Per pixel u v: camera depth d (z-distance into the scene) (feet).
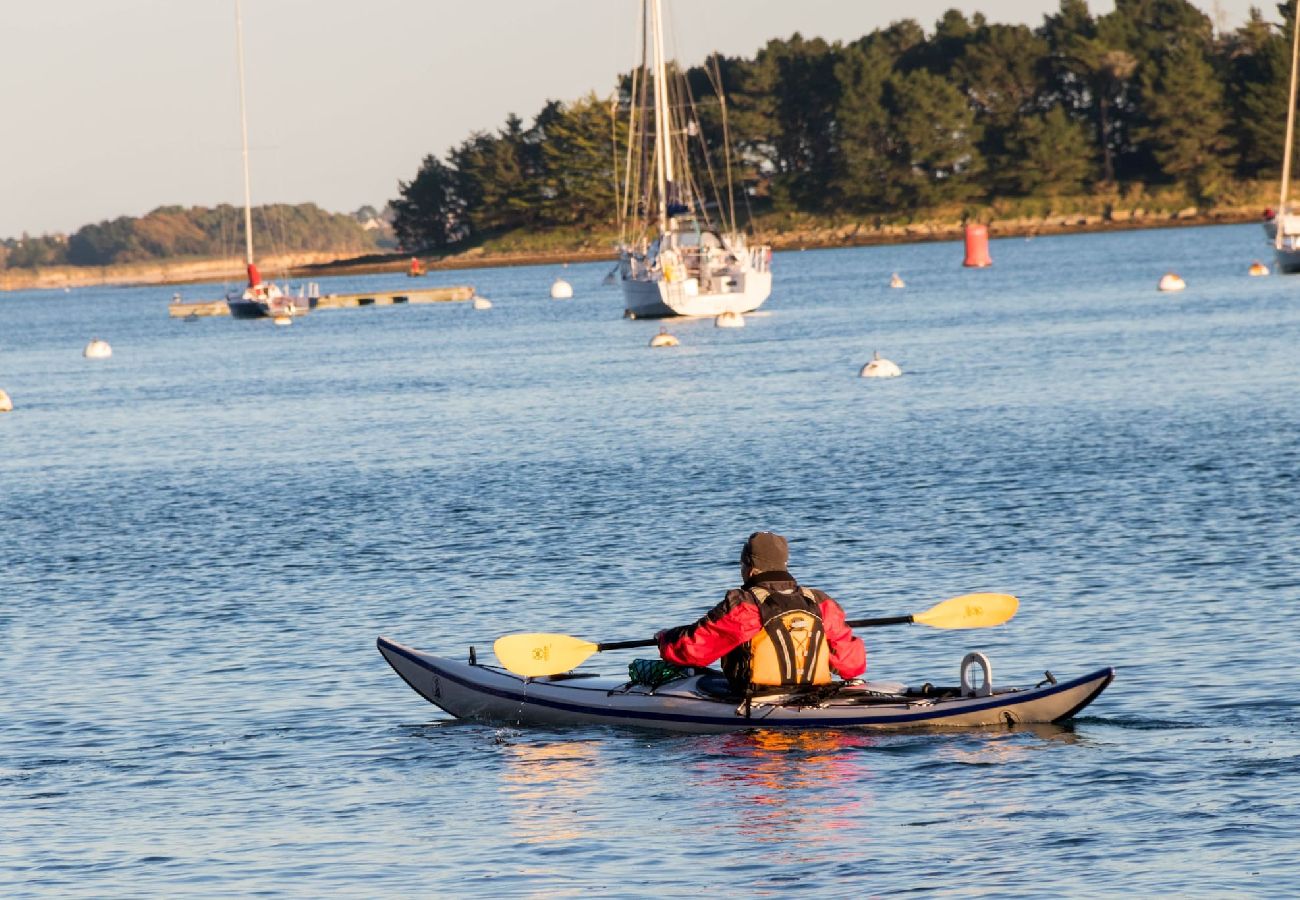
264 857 66.03
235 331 602.03
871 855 63.21
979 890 59.11
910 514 147.02
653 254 493.36
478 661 99.25
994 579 117.91
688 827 67.51
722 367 325.83
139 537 156.04
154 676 98.89
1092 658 93.71
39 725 88.38
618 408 257.75
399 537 148.05
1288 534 127.75
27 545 154.61
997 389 254.27
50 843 68.90
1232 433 189.26
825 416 230.89
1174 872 59.98
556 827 68.33
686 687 83.30
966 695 80.33
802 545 135.23
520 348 419.54
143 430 264.72
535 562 132.36
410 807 71.97
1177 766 72.54
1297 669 87.97
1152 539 128.88
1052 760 74.13
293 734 84.94
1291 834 63.36
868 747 77.10
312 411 281.54
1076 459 175.32
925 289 620.08
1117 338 342.85
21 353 546.67
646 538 141.08
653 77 497.87
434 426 246.06
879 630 104.58
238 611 118.21
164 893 62.28
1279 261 558.56
